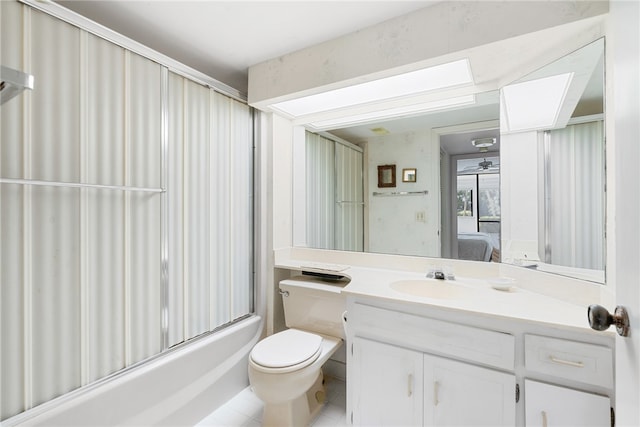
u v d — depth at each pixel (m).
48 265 1.12
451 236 1.78
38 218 1.09
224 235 1.86
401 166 1.96
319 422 1.65
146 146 1.43
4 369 1.02
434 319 1.24
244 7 1.34
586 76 1.17
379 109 1.94
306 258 2.26
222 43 1.63
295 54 1.71
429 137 1.88
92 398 1.17
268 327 2.13
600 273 1.13
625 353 0.60
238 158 1.96
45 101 1.11
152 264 1.45
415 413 1.28
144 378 1.34
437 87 1.63
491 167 1.67
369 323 1.39
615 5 0.65
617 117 0.64
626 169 0.59
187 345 1.59
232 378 1.82
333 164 2.20
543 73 1.33
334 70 1.58
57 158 1.14
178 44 1.64
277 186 2.17
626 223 0.59
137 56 1.39
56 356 1.13
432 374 1.24
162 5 1.31
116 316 1.31
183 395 1.52
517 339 1.09
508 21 1.17
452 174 1.79
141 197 1.41
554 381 1.03
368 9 1.35
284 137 2.24
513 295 1.33
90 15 1.39
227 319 1.87
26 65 1.06
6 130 1.03
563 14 1.09
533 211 1.40
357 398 1.42
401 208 1.96
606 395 0.95
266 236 2.13
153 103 1.45
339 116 2.10
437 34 1.31
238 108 1.97
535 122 1.40
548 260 1.34
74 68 1.18
